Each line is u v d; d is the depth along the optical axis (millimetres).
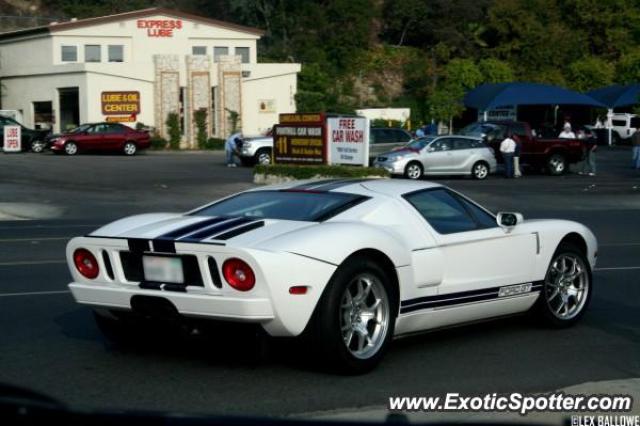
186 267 6258
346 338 6418
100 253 6621
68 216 20688
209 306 6109
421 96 68812
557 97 49219
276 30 74125
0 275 11352
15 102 54156
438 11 73188
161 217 7160
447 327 7449
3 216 20531
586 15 73562
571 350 7445
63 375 6500
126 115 50469
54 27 50344
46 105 52500
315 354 6352
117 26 51844
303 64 65312
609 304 9648
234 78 53312
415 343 7656
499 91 49406
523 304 7957
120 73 50125
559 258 8297
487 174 34094
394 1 74688
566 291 8414
